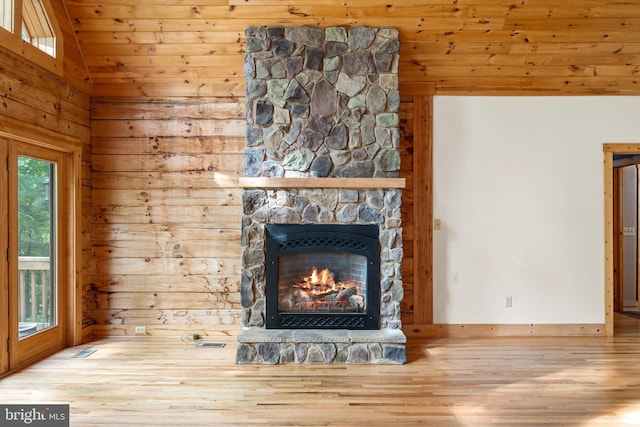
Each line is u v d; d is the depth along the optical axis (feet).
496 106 15.12
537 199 15.12
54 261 13.44
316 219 12.78
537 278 15.08
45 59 12.19
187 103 15.02
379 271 12.76
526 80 14.90
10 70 10.87
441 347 13.65
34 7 12.30
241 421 8.65
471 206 15.08
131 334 14.90
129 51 14.05
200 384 10.57
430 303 14.98
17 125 11.10
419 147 15.03
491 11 12.81
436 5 12.64
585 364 12.03
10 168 11.40
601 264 15.14
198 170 15.01
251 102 12.96
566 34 13.47
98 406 9.30
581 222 15.14
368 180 12.62
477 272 15.07
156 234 14.97
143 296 14.93
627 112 15.11
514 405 9.41
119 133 14.99
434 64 14.43
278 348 12.16
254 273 12.73
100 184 14.96
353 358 12.17
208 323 14.90
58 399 9.64
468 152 15.12
